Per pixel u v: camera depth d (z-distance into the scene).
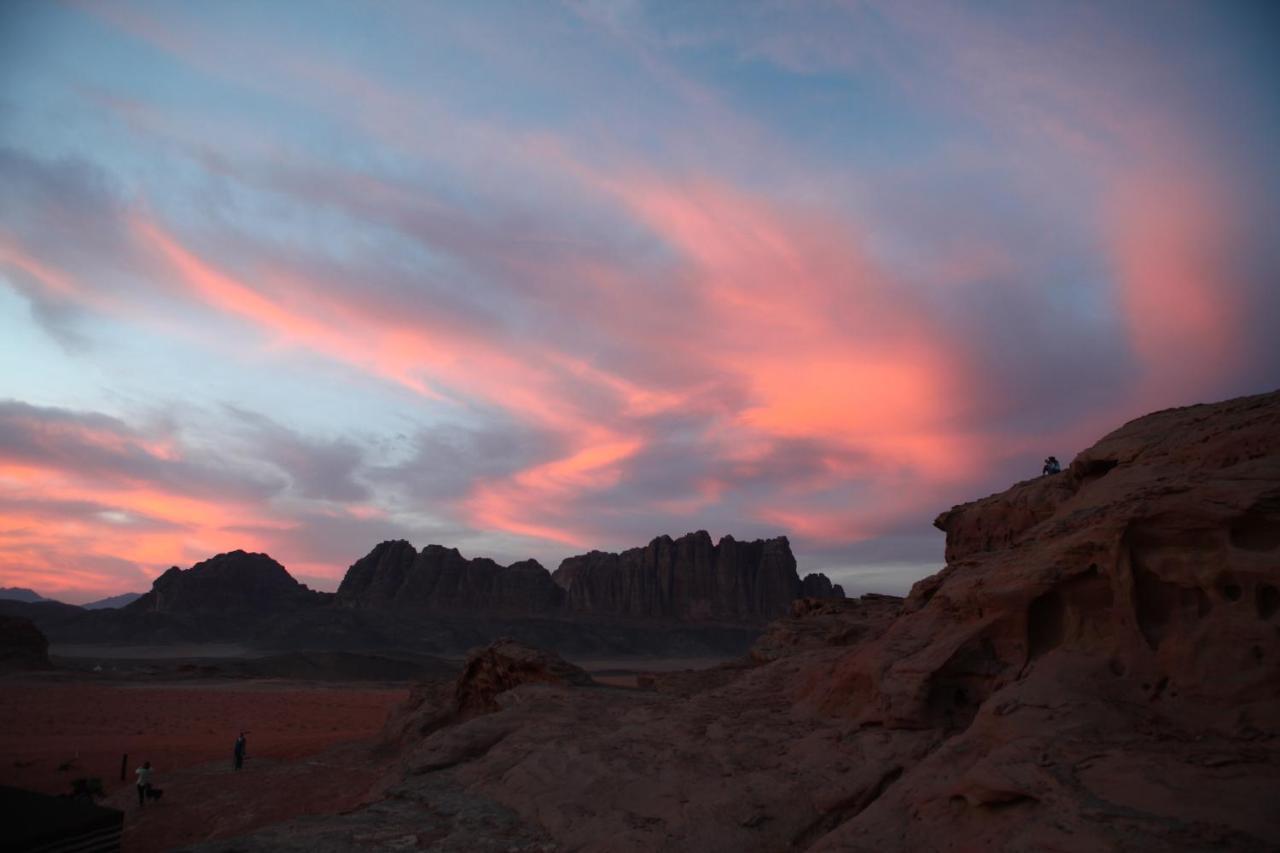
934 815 9.92
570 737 19.36
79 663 114.62
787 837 12.14
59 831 10.23
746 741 15.98
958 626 14.54
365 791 25.80
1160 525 10.91
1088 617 12.05
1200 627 10.17
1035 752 9.35
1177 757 8.52
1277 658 9.19
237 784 28.22
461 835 14.32
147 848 21.59
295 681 98.62
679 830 12.63
